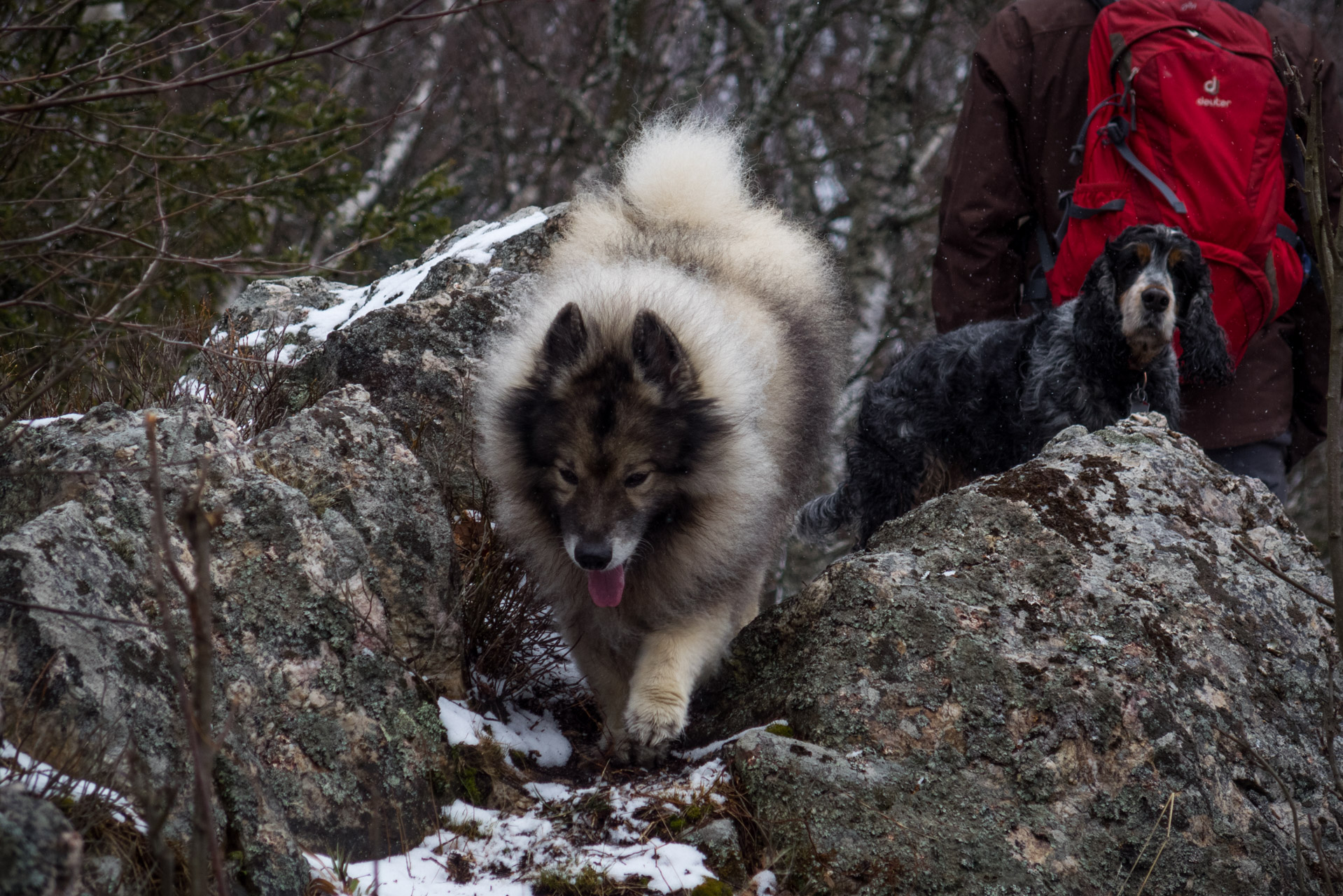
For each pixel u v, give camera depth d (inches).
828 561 473.1
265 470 141.3
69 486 119.1
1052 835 121.3
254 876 101.4
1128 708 127.4
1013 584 139.5
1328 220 117.0
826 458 229.3
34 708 97.0
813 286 199.6
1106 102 186.1
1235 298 185.2
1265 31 189.8
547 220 235.6
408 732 129.0
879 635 136.0
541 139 720.3
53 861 76.9
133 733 100.9
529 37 735.7
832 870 118.9
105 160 276.1
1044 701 128.5
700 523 152.2
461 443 189.6
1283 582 144.3
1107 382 183.5
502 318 200.2
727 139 210.5
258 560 124.3
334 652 126.1
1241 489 154.5
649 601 154.0
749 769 126.0
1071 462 154.3
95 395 189.6
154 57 195.9
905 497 211.9
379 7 560.1
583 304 156.7
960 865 119.2
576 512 144.9
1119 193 187.3
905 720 129.5
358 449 149.3
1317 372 205.2
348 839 118.0
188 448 131.0
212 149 286.2
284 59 171.3
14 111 173.3
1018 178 210.7
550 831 126.0
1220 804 124.2
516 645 163.9
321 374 200.2
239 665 117.0
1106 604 136.3
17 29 208.8
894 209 515.2
